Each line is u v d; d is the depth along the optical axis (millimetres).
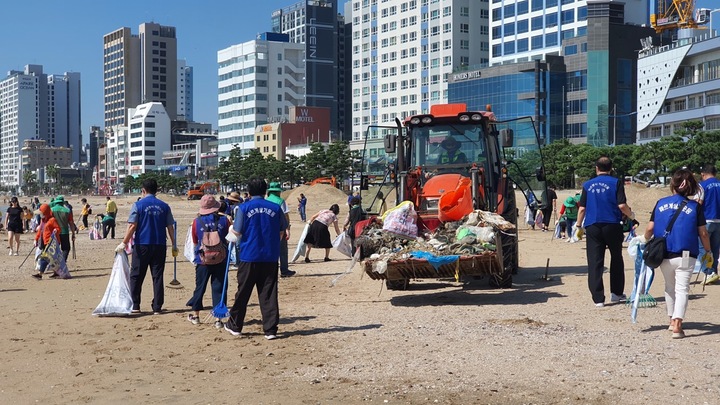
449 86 114562
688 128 63156
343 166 98125
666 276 8836
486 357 8008
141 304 12922
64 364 8383
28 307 12883
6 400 6953
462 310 11180
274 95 163375
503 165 14461
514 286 13742
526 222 33062
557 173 79000
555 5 110438
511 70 105250
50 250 17422
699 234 8680
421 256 11609
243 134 164125
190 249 11578
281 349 8852
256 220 9484
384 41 138250
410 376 7355
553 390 6707
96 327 10672
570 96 104250
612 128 100500
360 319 10695
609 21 101000
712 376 6961
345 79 194625
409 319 10531
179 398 6898
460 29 125500
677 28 107688
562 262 18203
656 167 65875
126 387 7344
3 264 22531
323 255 22266
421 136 14180
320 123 151250
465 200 12484
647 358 7711
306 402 6633
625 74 101500
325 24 180750
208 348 9055
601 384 6836
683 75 86500
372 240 12289
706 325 9406
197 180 174000
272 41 167750
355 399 6668
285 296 13477
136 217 11758
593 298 11078
